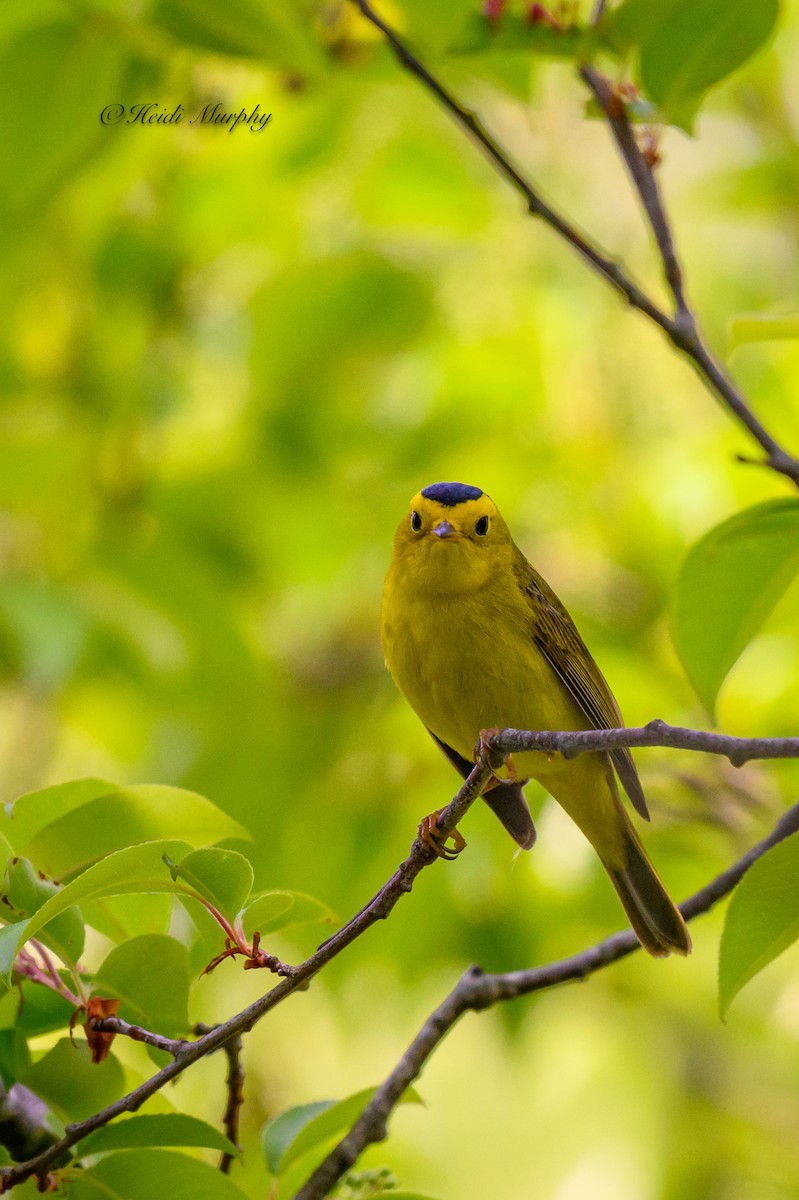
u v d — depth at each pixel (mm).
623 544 12516
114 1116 5488
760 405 12773
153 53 8898
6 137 9148
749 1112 14039
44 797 6113
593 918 11016
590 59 7484
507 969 10898
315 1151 7621
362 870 11164
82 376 12844
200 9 8273
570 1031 15086
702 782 11352
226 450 13469
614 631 11938
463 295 13586
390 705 12336
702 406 13148
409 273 13102
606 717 9156
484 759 5816
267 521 13102
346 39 8969
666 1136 14289
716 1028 14266
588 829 8922
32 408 12727
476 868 10914
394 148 13039
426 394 13508
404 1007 12438
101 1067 6246
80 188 12531
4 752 14117
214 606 11938
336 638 13680
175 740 12555
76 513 12516
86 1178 5699
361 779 11539
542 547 12836
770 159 13836
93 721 13266
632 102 7398
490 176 13883
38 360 12938
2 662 11906
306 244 13820
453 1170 14422
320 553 13523
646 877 8773
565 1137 14508
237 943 5488
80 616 11266
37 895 5828
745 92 14070
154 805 6066
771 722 11289
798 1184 13484
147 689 12102
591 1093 14773
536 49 7527
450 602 8727
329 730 12203
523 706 8828
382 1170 6809
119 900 6539
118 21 8562
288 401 13500
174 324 13500
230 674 12031
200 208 13344
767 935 5570
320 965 5547
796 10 14195
